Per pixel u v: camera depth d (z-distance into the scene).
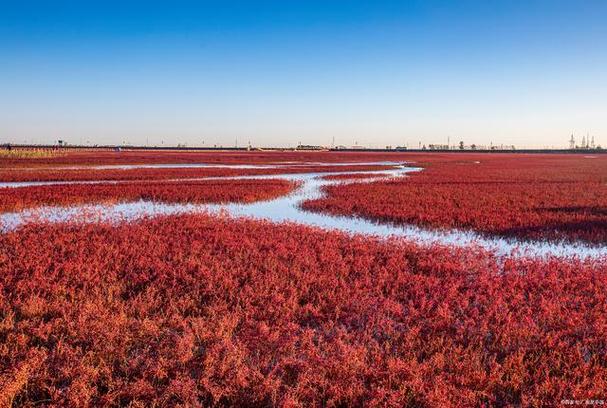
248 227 14.38
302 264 10.05
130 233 12.88
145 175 35.78
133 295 7.97
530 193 24.59
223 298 7.94
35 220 15.52
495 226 15.35
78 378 5.02
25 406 4.70
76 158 64.81
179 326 6.59
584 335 6.35
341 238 13.09
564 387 5.03
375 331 6.66
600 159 85.12
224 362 5.39
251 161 66.69
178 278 8.79
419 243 13.00
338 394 4.88
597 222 15.88
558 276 9.51
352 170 47.84
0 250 10.64
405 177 37.59
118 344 5.95
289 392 4.85
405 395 4.97
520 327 6.65
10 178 31.17
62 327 6.34
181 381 5.00
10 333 6.00
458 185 29.48
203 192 24.31
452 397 4.86
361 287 8.63
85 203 20.22
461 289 8.76
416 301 7.87
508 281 8.96
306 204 20.55
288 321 6.95
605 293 8.30
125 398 4.88
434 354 5.88
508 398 5.03
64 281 8.29
